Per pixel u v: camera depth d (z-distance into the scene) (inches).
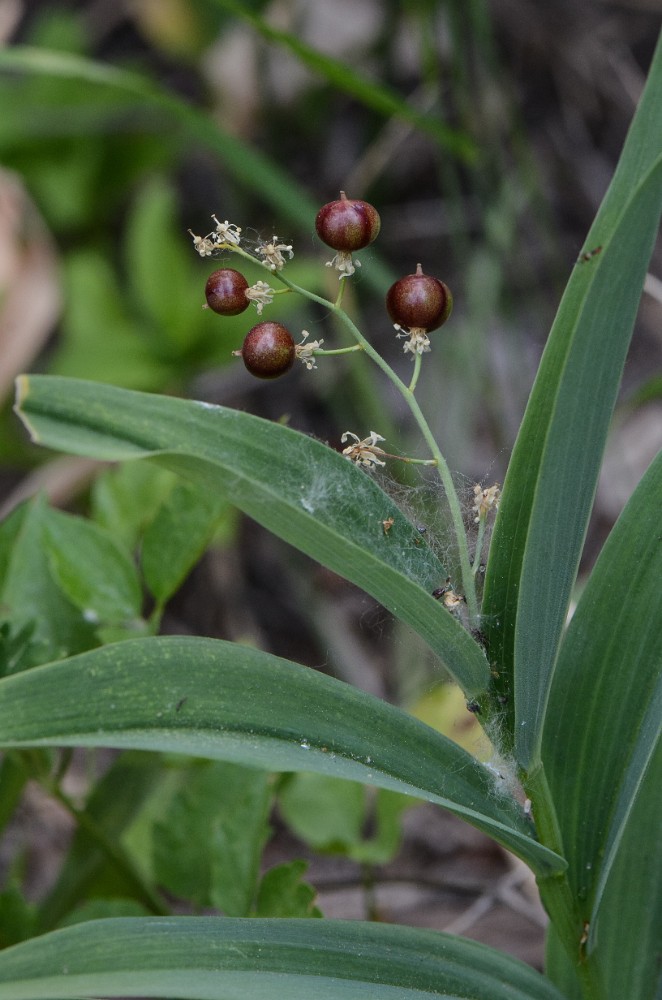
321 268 32.3
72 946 16.3
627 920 18.5
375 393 33.1
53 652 20.2
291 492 16.9
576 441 16.6
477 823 17.0
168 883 19.8
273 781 20.3
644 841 18.5
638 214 16.1
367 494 17.1
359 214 17.0
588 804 17.7
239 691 16.7
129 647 16.5
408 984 16.9
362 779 16.6
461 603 17.3
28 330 33.8
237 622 33.5
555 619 17.0
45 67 28.0
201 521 19.9
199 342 31.9
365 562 16.3
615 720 17.7
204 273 34.2
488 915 24.2
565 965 18.8
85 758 27.0
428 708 22.0
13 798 20.1
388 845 20.9
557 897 17.6
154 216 32.5
